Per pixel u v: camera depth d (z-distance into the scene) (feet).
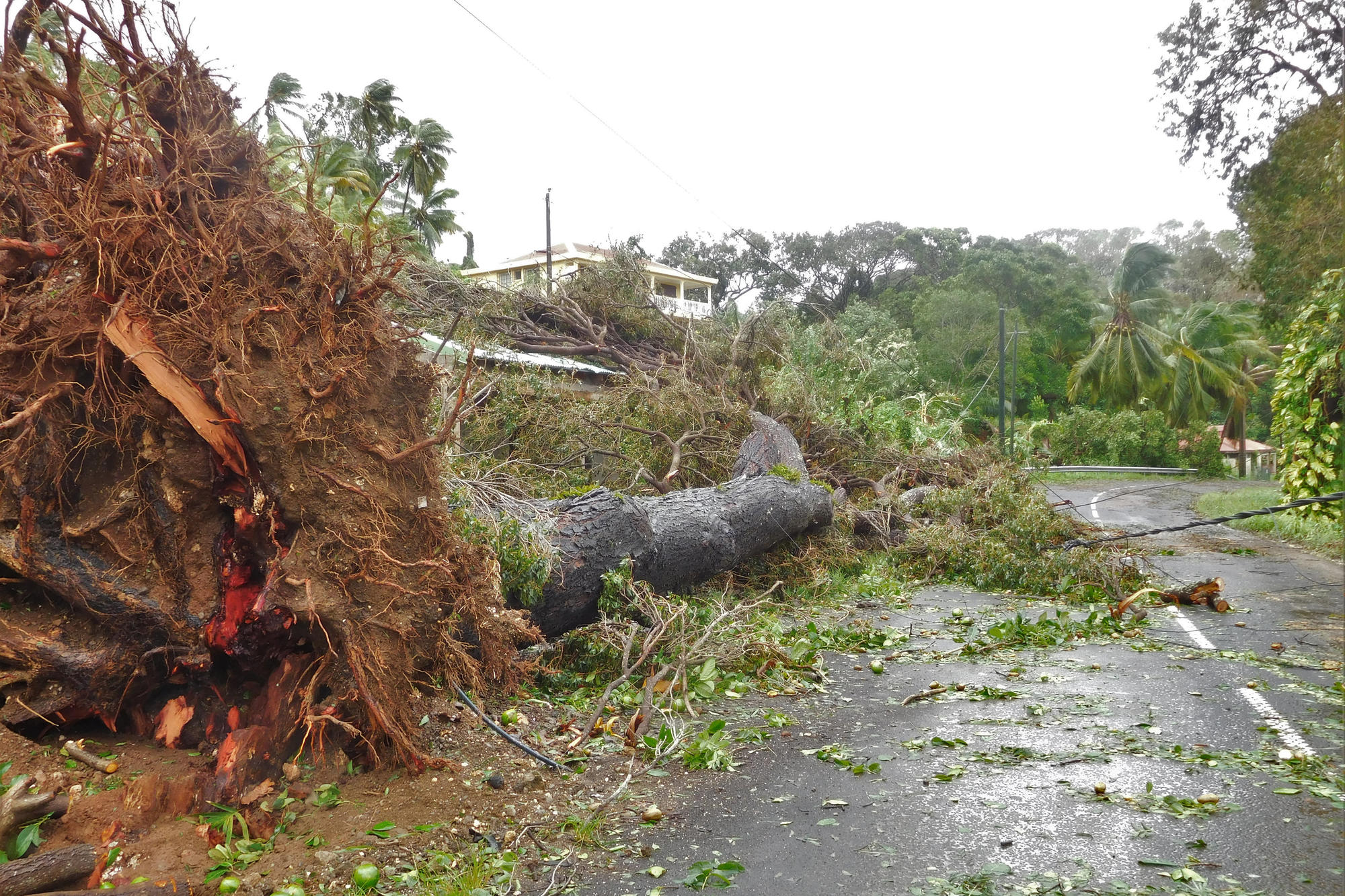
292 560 11.39
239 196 11.96
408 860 9.93
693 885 9.42
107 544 11.41
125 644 11.49
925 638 23.48
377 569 11.78
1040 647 22.21
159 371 10.87
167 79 11.34
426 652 12.92
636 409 34.78
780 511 27.35
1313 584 31.45
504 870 9.78
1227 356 130.31
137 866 9.40
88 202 10.70
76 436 11.36
